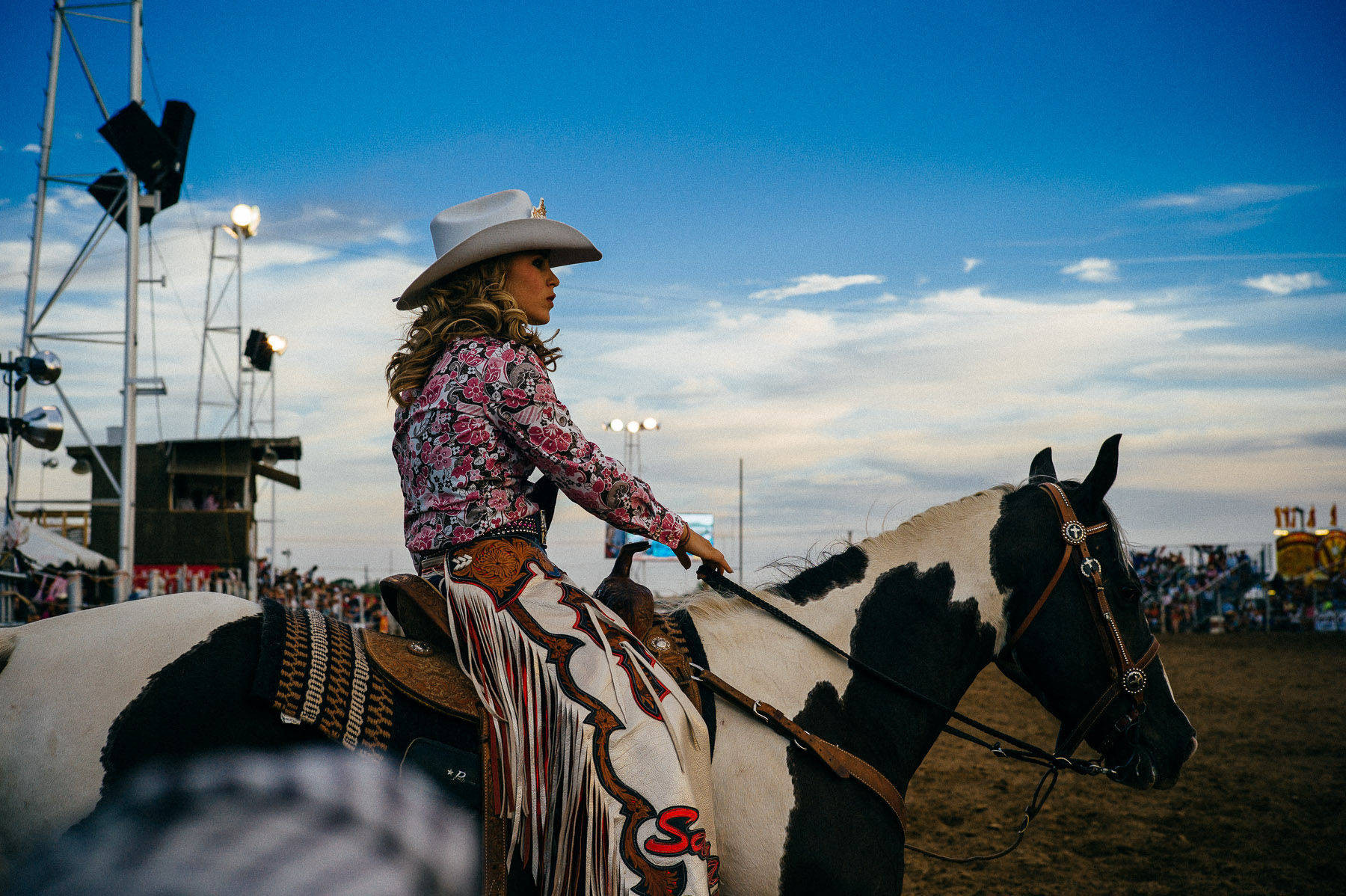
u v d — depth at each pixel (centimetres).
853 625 246
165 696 162
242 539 2256
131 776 156
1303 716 1106
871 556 258
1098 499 263
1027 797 761
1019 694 1395
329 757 170
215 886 158
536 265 227
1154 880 559
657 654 212
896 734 241
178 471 2288
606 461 204
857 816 219
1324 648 1991
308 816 166
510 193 225
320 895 163
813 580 252
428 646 195
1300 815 694
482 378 198
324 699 172
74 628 171
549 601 196
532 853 179
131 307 1345
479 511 200
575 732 181
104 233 1365
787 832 211
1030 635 259
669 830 179
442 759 180
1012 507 263
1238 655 1831
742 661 228
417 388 208
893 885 222
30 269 1350
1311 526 2623
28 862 151
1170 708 263
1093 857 604
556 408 201
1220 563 2684
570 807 179
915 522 263
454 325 208
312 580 2330
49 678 161
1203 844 630
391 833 171
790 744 218
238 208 1823
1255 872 573
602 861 176
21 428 1256
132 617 174
